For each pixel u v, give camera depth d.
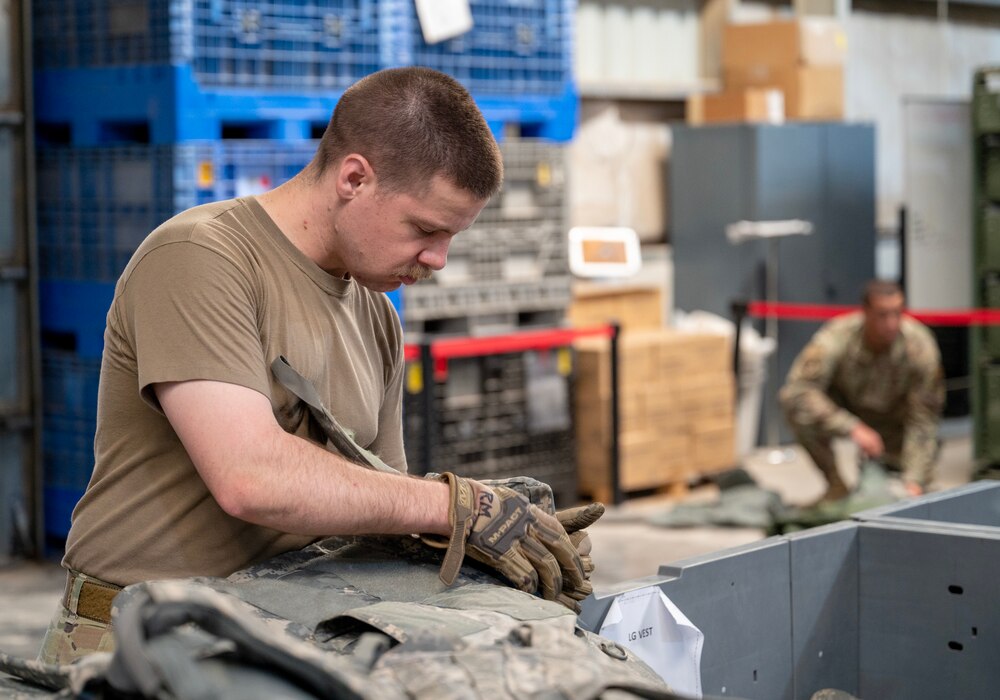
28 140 5.25
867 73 10.27
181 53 4.87
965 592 2.17
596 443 6.50
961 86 11.18
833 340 5.98
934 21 10.84
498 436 6.15
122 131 5.26
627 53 8.52
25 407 5.39
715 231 8.11
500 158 1.79
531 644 1.50
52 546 5.55
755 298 7.95
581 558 1.86
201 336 1.64
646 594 1.99
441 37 5.63
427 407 5.71
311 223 1.79
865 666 2.29
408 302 5.75
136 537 1.77
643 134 8.56
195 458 1.64
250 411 1.64
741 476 6.41
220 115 4.97
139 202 5.04
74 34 5.21
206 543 1.77
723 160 8.03
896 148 10.55
